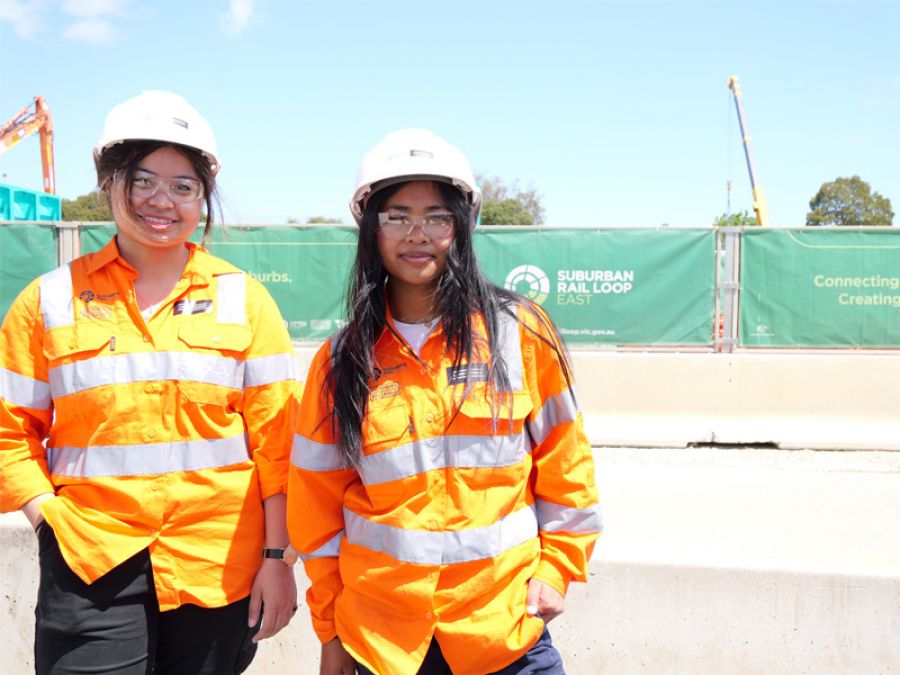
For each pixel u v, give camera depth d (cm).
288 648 346
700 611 330
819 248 858
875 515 538
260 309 243
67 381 221
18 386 225
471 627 203
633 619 333
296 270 886
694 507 562
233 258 884
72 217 1942
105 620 219
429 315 217
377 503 209
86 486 222
